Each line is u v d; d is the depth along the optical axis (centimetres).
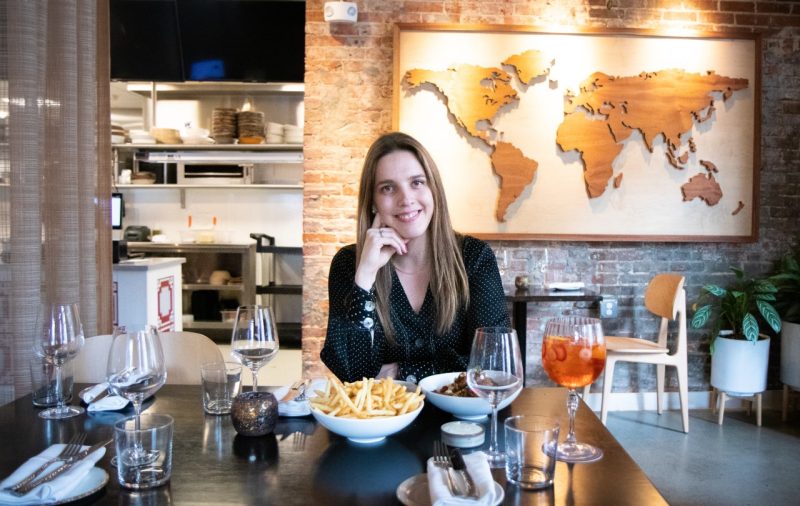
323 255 363
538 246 369
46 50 248
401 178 154
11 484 85
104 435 112
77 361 171
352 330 146
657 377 367
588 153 359
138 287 388
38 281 237
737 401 379
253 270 568
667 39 359
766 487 260
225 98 597
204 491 87
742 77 362
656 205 364
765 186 374
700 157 363
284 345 572
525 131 358
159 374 106
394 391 113
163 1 480
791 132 372
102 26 288
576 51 357
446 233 160
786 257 363
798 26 367
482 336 98
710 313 349
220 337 580
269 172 599
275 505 82
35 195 235
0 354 235
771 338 379
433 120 355
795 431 335
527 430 93
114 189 575
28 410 129
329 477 92
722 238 365
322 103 360
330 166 361
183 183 574
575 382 107
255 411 109
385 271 159
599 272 372
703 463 287
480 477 82
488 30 352
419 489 86
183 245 558
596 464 96
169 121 600
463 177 357
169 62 493
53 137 254
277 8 482
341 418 101
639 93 359
